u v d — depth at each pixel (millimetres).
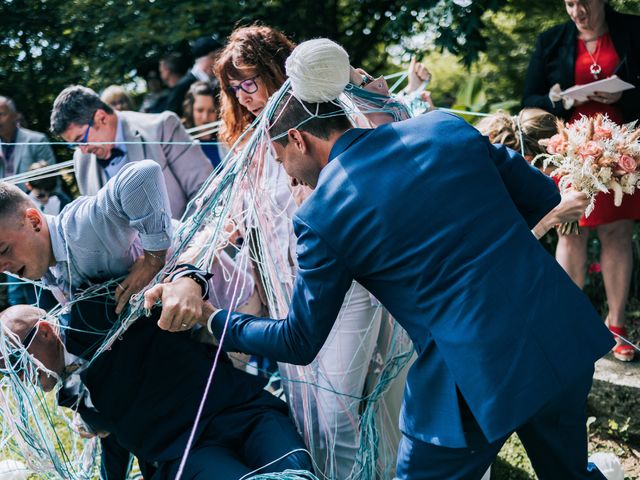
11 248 2309
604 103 3660
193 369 2553
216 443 2498
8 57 7469
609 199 3375
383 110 2572
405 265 1998
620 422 3285
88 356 2523
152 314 2539
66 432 3504
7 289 4809
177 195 3963
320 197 2041
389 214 1978
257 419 2576
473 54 6016
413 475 2170
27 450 2430
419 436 2082
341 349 2723
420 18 6434
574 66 3768
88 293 2494
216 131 4434
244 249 2719
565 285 2053
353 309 2707
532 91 3943
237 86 2760
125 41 6816
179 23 6766
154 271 2453
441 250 1969
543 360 1951
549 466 2336
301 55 2078
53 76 7453
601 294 4230
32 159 5172
